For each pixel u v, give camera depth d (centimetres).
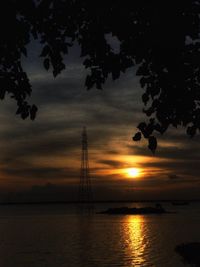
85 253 6544
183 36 657
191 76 724
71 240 8662
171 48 669
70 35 718
